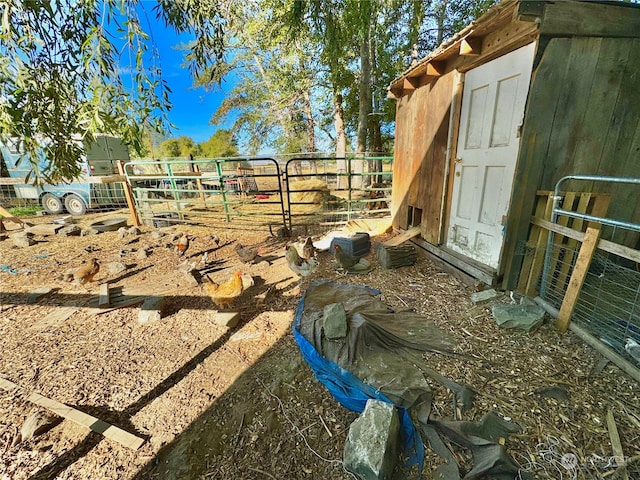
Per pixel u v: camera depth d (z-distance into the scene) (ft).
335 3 14.38
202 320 9.41
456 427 4.90
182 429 5.71
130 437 5.50
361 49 26.43
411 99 14.20
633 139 8.20
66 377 7.10
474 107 10.05
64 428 5.75
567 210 7.76
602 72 7.54
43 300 10.96
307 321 8.38
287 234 18.37
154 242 17.87
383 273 12.00
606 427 4.92
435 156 12.28
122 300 10.68
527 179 8.26
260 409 6.00
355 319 7.75
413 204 14.53
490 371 6.31
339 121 34.37
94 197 26.78
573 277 7.11
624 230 8.84
